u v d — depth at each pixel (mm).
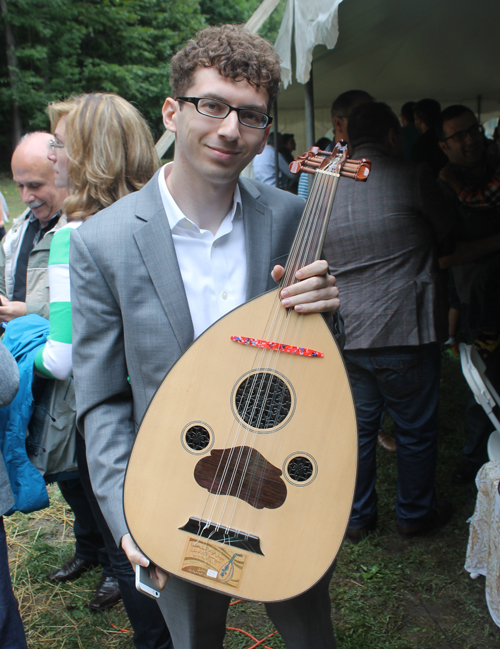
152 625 1763
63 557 2707
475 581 2395
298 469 1118
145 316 1245
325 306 1151
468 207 3082
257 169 5848
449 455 3484
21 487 1827
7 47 20859
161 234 1251
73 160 1691
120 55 22766
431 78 5797
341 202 2443
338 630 2180
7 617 1588
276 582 1089
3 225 3266
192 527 1121
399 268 2385
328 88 5820
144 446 1160
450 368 4914
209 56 1089
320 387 1133
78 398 1312
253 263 1312
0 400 1532
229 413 1150
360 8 3299
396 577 2453
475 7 3779
